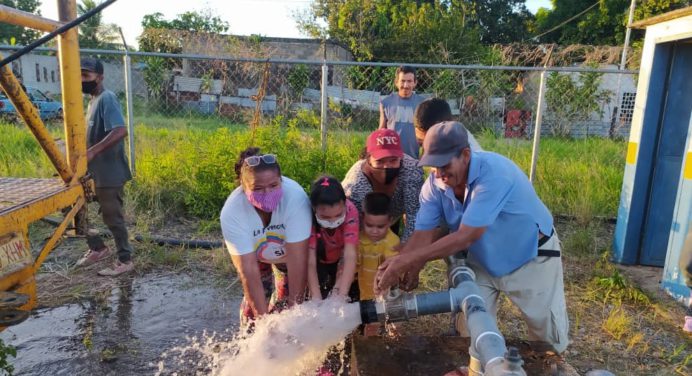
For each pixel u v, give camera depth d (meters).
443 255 2.31
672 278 4.40
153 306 4.03
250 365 2.38
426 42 20.25
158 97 10.78
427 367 2.07
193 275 4.64
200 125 9.34
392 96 5.25
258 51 14.75
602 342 3.63
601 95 11.92
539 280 2.65
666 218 5.02
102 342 3.47
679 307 4.18
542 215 2.57
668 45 4.79
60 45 2.95
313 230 2.85
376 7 21.53
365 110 9.35
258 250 2.78
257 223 2.70
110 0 2.05
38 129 2.66
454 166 2.24
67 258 4.87
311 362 2.57
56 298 4.09
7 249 2.35
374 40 20.97
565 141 9.46
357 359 2.11
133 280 4.48
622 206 5.21
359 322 2.09
